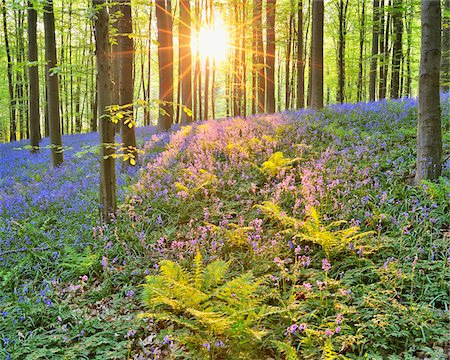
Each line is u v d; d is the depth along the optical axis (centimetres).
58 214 884
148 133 1919
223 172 909
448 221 598
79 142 1975
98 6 726
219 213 740
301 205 715
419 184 693
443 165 717
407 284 488
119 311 542
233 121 1438
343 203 687
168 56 1769
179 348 457
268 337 438
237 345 429
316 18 1526
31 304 552
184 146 1192
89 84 3481
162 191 863
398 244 559
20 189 1130
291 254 593
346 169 791
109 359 453
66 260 661
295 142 1015
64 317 530
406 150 853
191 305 465
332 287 500
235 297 456
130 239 723
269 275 508
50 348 471
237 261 604
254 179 863
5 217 884
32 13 1641
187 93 2212
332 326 426
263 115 1639
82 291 575
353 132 1023
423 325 411
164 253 663
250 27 2103
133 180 1030
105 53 778
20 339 495
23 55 2822
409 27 2398
